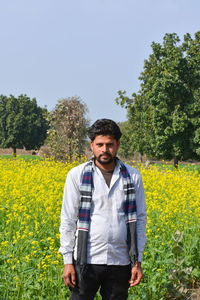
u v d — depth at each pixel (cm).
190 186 931
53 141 1521
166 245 475
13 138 5034
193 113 2308
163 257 434
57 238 487
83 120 1503
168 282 375
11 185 792
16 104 5175
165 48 2512
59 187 757
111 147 213
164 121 2359
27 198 719
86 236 210
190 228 532
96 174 217
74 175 219
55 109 1512
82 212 212
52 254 416
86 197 213
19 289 328
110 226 211
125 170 221
